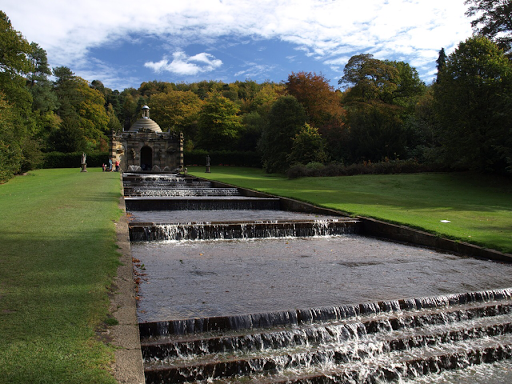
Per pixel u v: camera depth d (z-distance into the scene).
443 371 6.96
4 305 6.10
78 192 23.20
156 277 9.93
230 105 83.44
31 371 4.39
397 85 67.50
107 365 4.67
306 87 66.31
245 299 8.20
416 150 45.72
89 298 6.59
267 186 33.91
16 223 12.65
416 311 8.16
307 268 11.33
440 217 18.78
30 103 47.66
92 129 97.19
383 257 13.08
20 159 40.97
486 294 9.13
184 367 5.75
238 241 15.80
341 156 50.16
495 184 33.28
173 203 23.69
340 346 6.81
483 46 34.22
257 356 6.25
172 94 101.38
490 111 33.25
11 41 42.72
